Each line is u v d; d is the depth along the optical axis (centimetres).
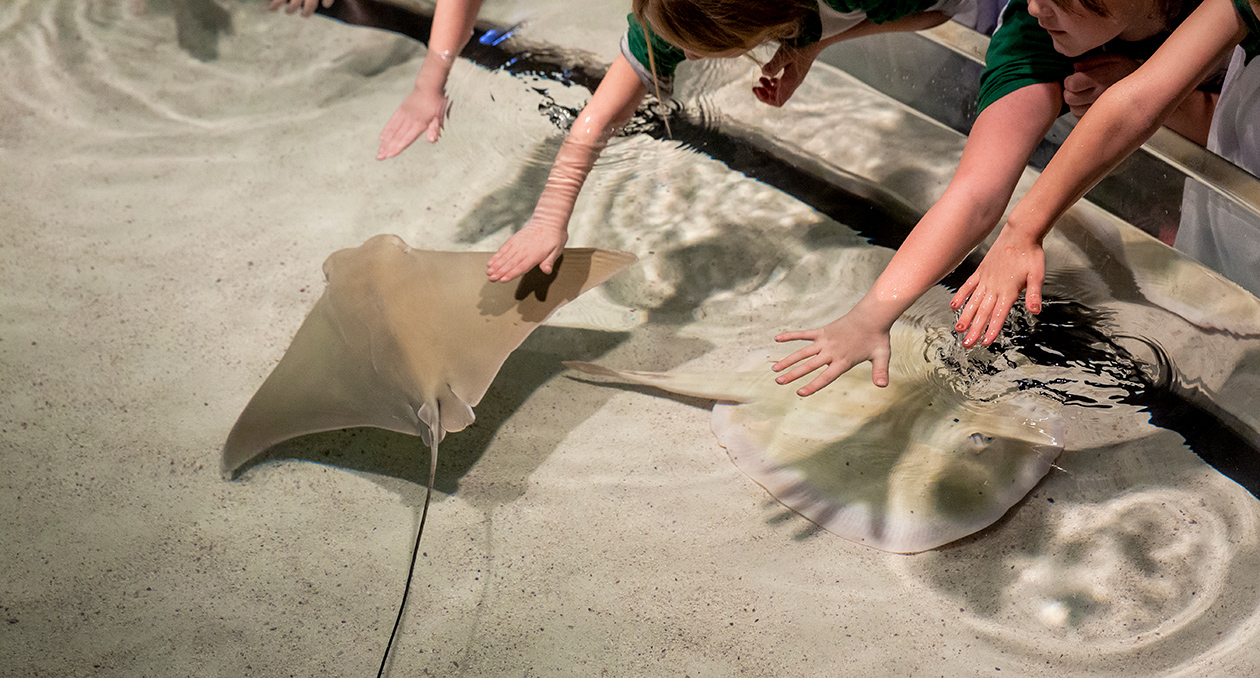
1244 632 152
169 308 208
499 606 157
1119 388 184
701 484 177
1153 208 207
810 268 220
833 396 182
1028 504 171
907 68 246
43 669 146
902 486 169
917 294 152
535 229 189
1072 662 149
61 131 250
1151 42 168
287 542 166
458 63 271
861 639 152
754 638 152
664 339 206
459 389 169
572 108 261
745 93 263
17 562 161
